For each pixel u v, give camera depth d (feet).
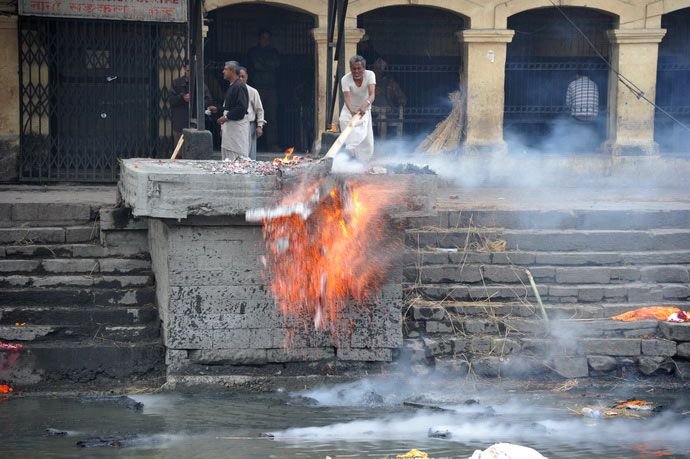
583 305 68.80
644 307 68.44
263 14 111.65
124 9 92.84
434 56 113.19
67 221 73.87
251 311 62.75
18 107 93.35
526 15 112.57
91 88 94.63
